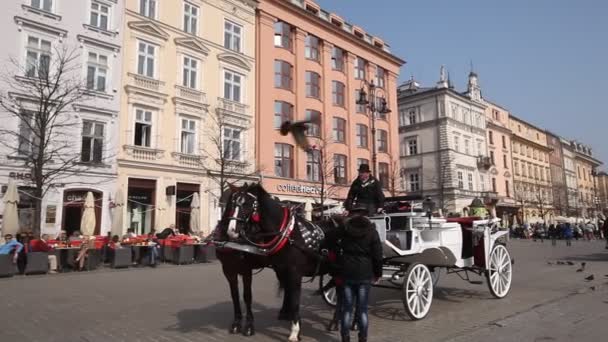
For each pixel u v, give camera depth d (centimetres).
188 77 2711
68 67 2167
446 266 882
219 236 629
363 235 566
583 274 1358
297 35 3469
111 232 1933
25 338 646
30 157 1800
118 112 2344
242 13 3083
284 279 667
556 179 7631
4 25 1994
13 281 1307
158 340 630
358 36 4088
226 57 2920
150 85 2500
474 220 941
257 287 1166
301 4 3553
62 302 938
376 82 4200
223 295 1033
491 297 953
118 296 1020
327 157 3462
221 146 2612
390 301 908
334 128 3697
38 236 1667
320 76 3653
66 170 1981
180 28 2686
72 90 1967
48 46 2138
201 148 2695
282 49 3362
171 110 2588
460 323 713
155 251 1781
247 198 611
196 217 2283
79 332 678
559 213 7250
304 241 636
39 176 1747
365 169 759
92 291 1100
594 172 9569
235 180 2694
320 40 3697
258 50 3178
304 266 639
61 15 2180
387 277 796
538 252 2475
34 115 1927
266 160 3092
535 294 984
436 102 5134
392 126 4278
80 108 2181
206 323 734
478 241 925
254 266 671
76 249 1670
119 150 2330
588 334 640
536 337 625
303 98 3447
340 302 657
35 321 755
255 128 3088
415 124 5281
